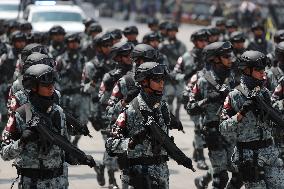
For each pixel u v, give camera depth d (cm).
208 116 2302
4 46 3403
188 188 2680
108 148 1781
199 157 2981
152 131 1694
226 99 1962
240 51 3341
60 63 3120
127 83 2238
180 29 10862
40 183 1638
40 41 3456
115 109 2250
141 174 1753
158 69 1728
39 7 6700
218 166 2297
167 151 1717
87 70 2872
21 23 4031
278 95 2253
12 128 1625
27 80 1617
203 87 2309
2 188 2631
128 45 2438
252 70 1936
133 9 13812
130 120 1750
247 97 1923
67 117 1759
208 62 2333
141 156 1753
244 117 1927
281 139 2231
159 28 4025
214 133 2283
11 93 2056
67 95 3116
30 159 1625
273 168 1966
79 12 6712
